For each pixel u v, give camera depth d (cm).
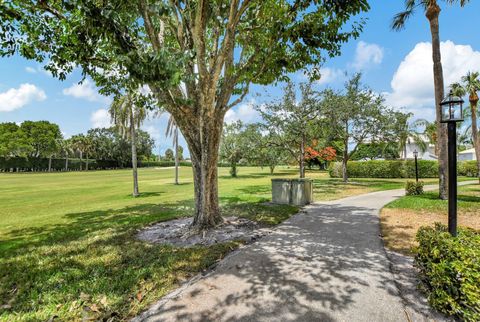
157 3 458
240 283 321
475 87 1471
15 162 5666
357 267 361
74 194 1681
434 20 953
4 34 501
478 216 671
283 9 541
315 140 1753
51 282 345
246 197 1164
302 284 314
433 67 969
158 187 2097
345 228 577
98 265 399
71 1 397
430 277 279
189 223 666
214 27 604
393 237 503
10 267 402
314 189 1482
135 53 404
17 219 850
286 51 642
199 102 575
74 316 265
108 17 402
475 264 235
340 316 249
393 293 289
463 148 3862
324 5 510
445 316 245
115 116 1566
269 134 1595
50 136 6219
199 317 254
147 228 645
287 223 641
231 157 2745
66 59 577
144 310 273
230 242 489
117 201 1288
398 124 1598
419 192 1112
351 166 2694
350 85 1587
